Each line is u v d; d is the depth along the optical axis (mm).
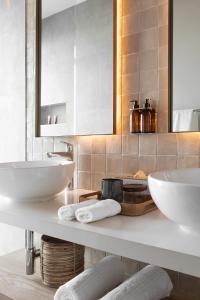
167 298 1277
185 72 1360
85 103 1711
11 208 1285
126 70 1567
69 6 1798
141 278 1175
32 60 2012
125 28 1570
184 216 845
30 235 1512
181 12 1375
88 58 1698
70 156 1740
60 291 1140
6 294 1297
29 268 1486
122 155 1583
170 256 796
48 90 1914
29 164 1682
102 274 1217
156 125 1463
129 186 1271
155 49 1465
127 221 1080
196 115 1325
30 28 2023
